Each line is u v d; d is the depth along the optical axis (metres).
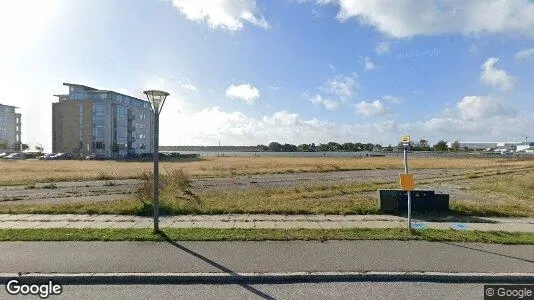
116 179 20.69
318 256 5.54
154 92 7.25
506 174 25.11
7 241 6.25
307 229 7.32
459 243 6.29
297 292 4.43
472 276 4.82
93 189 15.79
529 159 63.22
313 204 10.40
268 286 4.63
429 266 5.11
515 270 4.99
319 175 24.30
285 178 21.59
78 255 5.55
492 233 7.03
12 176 22.31
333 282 4.75
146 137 86.12
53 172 26.38
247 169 29.55
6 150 82.56
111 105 73.19
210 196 12.23
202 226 7.64
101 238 6.43
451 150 115.38
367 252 5.75
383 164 40.38
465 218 8.73
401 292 4.44
